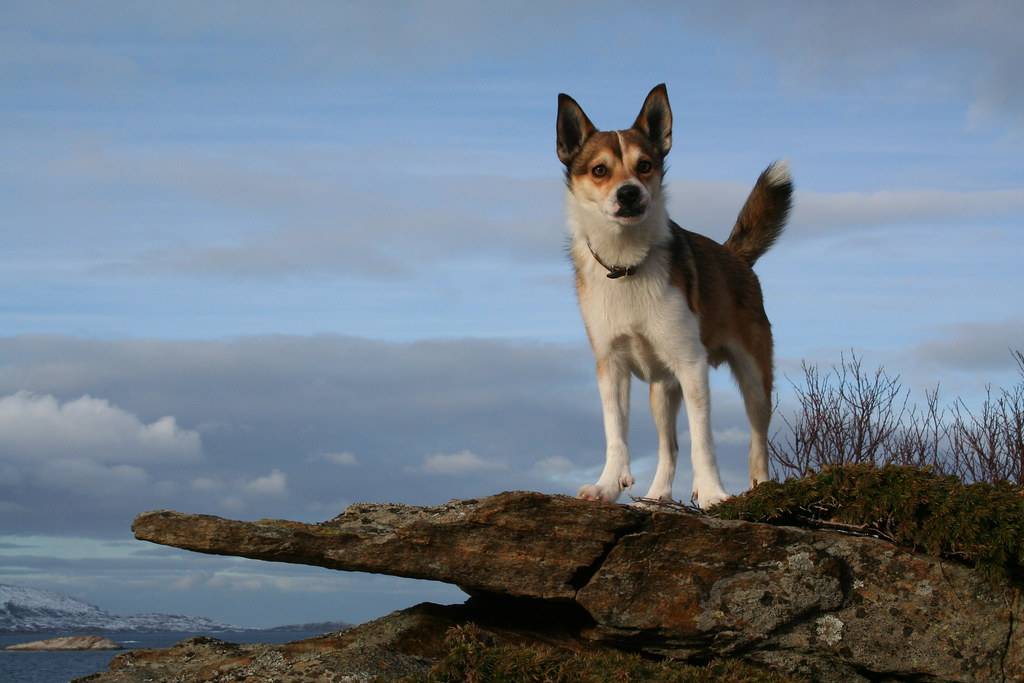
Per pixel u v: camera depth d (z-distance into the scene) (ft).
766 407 8.49
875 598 7.01
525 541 7.02
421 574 7.00
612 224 7.79
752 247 8.96
